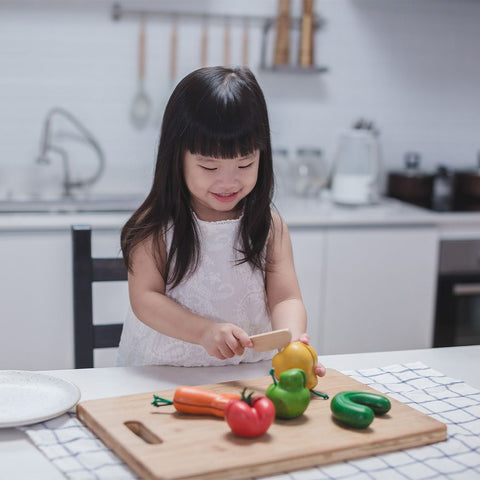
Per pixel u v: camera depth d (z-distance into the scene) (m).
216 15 2.93
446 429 0.94
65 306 2.44
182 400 0.95
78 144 2.90
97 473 0.82
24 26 2.78
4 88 2.80
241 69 1.21
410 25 3.16
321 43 3.08
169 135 1.20
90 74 2.87
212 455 0.84
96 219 2.43
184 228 1.30
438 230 2.72
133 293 1.31
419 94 3.23
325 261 2.61
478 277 2.78
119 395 1.09
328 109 3.14
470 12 3.22
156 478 0.78
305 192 3.03
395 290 2.69
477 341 2.83
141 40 2.87
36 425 0.95
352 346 2.68
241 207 1.39
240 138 1.12
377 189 3.05
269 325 1.44
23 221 2.36
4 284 2.38
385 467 0.86
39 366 2.45
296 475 0.83
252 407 0.91
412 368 1.22
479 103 3.30
